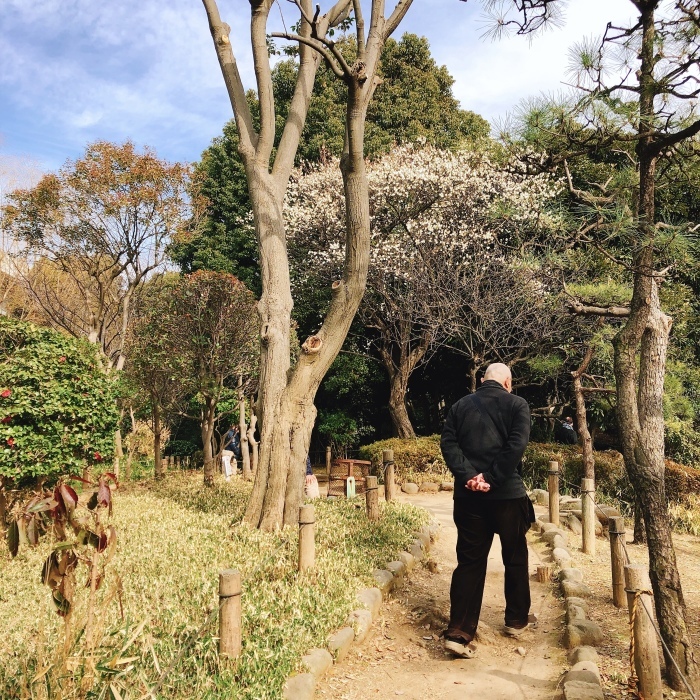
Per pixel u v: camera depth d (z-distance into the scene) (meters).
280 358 7.52
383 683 4.12
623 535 5.45
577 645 4.55
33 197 14.59
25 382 7.60
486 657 4.56
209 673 3.65
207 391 10.98
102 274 16.66
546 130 4.74
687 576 6.97
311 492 9.88
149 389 12.05
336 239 15.92
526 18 4.54
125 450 15.70
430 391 19.28
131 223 14.97
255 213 7.91
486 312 13.38
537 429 17.16
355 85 6.45
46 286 17.69
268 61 7.89
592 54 4.52
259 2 7.72
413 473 13.39
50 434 7.54
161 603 4.62
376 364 17.78
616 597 5.41
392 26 7.62
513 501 4.66
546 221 5.22
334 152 18.73
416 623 5.20
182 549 6.07
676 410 11.10
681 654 3.94
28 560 6.38
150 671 3.49
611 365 12.47
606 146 4.73
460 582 4.61
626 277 10.51
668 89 4.36
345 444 17.91
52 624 4.35
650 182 4.39
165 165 15.00
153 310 11.50
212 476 11.13
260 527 7.05
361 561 5.99
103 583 5.02
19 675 3.23
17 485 7.69
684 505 11.14
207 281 11.04
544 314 13.00
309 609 4.66
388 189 14.39
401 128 19.50
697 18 4.16
